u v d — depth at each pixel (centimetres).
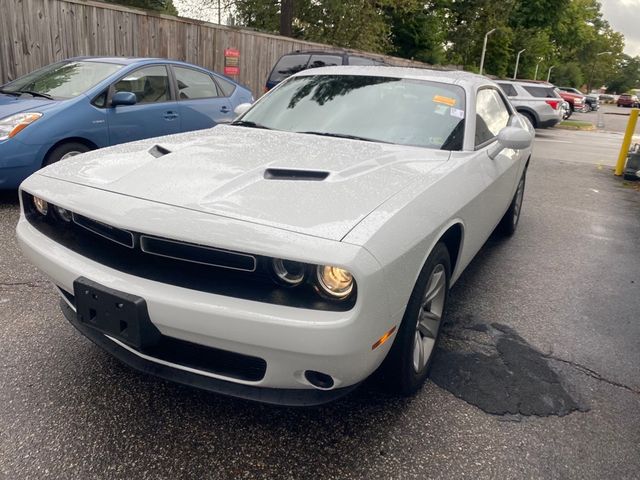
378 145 307
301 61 1077
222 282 200
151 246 207
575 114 3794
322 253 183
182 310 195
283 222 197
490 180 323
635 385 288
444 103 343
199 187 224
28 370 266
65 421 231
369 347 196
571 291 414
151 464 210
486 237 377
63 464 207
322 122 342
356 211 209
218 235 192
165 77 649
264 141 307
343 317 185
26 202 262
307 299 191
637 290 423
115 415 238
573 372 296
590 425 251
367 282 184
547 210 690
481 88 382
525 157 493
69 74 607
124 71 600
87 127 553
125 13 916
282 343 188
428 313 269
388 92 354
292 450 223
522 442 236
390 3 2473
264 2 2195
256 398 206
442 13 4038
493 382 280
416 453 225
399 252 201
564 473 219
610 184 909
